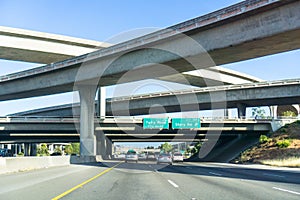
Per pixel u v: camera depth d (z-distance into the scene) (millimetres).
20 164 25859
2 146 159000
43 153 137375
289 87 63062
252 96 66438
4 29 64688
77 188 14070
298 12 26891
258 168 36281
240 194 12266
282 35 28469
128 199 10984
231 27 31375
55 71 53312
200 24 32938
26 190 13312
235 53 33875
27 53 69062
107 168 29938
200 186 15141
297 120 69625
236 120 65750
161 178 19672
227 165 44250
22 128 65250
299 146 56875
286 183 16938
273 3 27531
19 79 58719
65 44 71875
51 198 11109
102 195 11898
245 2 29328
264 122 67938
